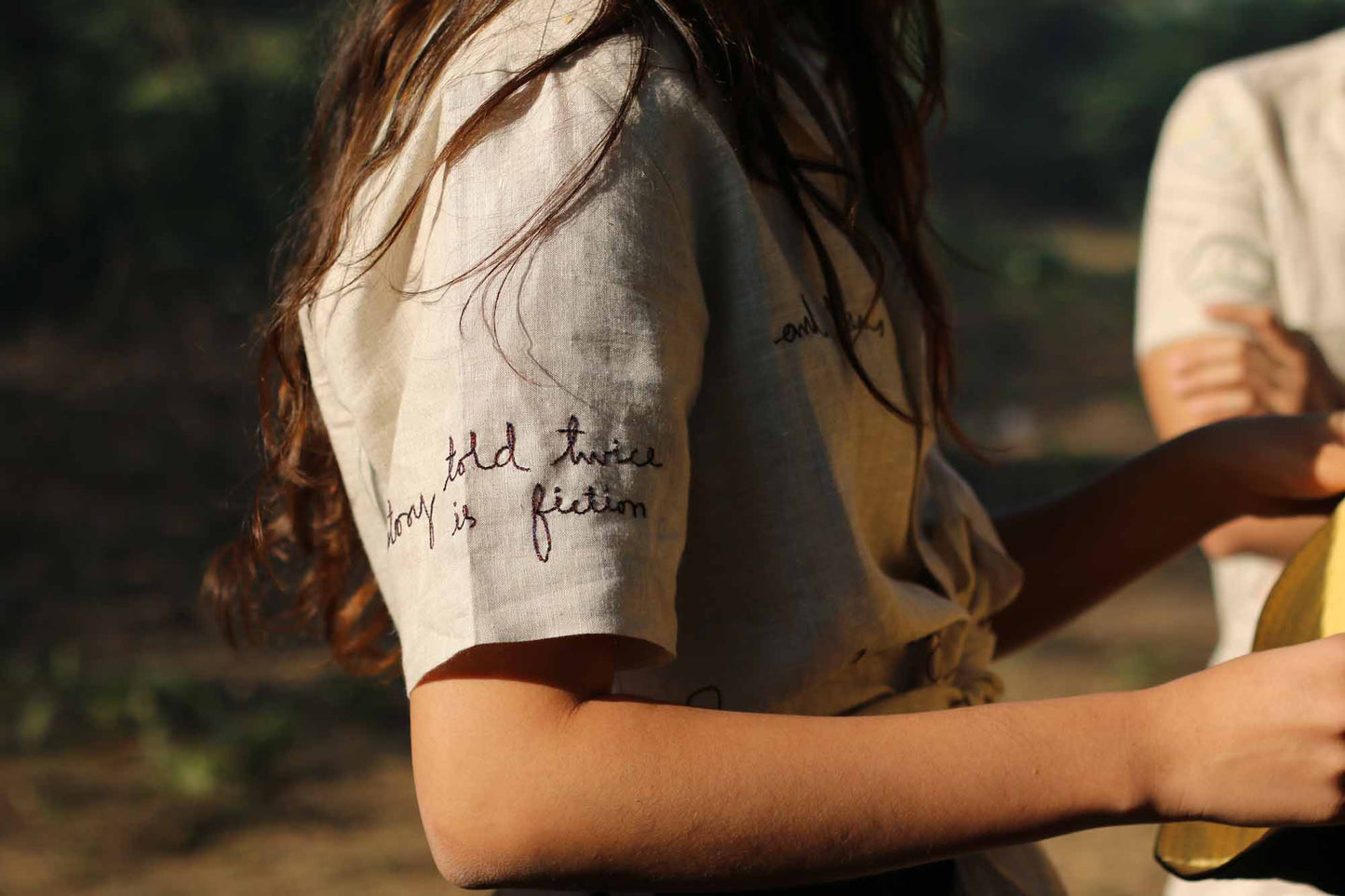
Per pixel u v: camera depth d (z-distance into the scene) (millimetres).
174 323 8703
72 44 9000
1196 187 1876
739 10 973
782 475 943
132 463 7004
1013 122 23703
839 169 1033
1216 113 1896
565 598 800
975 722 831
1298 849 1101
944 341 1161
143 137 8883
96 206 8875
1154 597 6410
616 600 803
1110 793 817
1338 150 1820
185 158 8867
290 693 4680
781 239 982
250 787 3971
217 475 7020
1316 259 1794
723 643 975
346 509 1158
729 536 961
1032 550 1333
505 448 813
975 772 813
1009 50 24531
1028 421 10305
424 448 843
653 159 870
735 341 933
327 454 1130
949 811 808
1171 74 23344
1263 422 1276
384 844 3674
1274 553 1669
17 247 8844
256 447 1221
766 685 966
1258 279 1815
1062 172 22781
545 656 810
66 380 8008
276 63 8844
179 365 8305
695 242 918
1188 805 826
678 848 791
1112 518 1317
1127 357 12867
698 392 922
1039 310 14477
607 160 849
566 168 843
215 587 1285
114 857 3559
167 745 4148
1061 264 16453
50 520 6281
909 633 1006
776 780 800
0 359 8266
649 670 994
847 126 1153
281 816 3822
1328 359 1781
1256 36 24188
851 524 954
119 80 9000
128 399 7816
